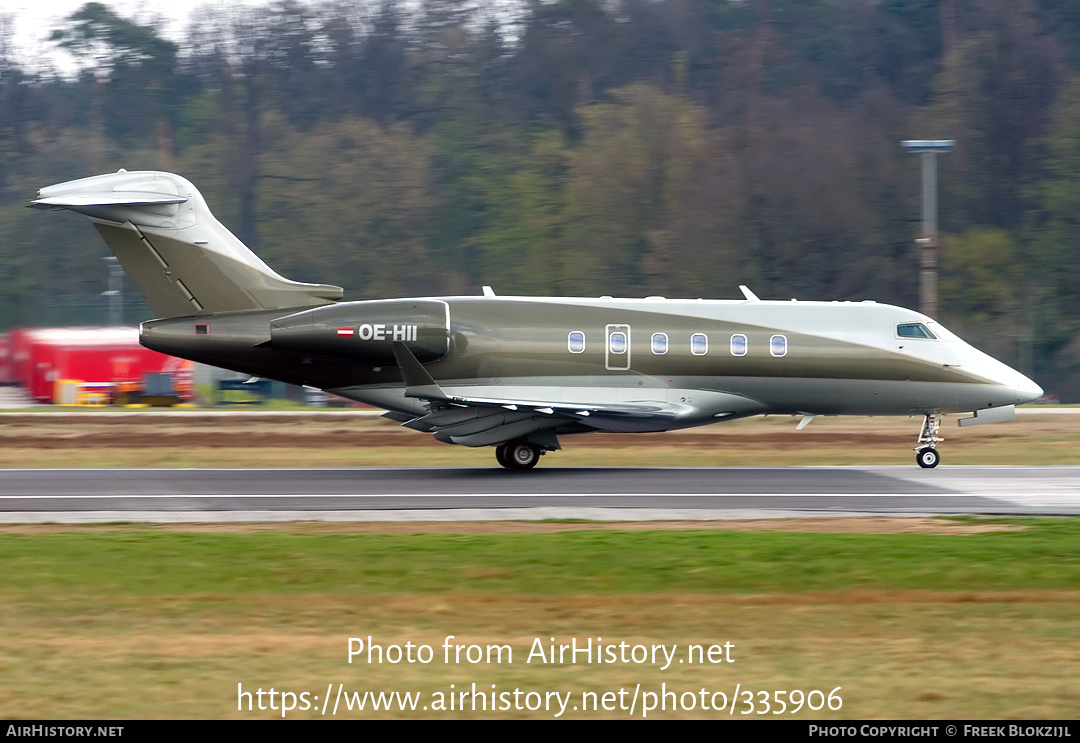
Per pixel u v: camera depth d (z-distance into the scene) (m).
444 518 57.34
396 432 100.25
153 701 30.42
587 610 39.66
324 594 41.56
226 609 39.53
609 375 74.81
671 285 172.00
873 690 31.59
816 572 44.53
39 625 37.50
